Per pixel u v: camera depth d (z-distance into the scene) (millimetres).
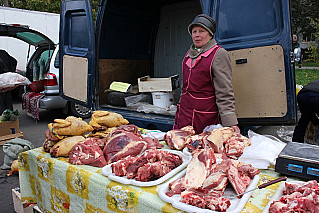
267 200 1276
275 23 2600
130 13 4828
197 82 2420
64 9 4523
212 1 2930
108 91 4703
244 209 1201
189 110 2557
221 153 1748
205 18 2309
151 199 1328
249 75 2787
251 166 1502
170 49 5398
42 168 1984
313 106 2971
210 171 1423
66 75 4711
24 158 2172
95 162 1754
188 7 5023
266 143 1755
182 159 1702
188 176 1398
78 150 1824
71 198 1781
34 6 14570
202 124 2502
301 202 1094
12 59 6922
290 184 1294
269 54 2639
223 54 2314
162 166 1515
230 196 1300
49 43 6613
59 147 1932
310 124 3244
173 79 4305
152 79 4754
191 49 2502
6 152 4004
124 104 4434
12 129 5070
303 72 13602
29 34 6926
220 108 2326
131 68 5238
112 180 1540
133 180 1487
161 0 5070
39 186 2088
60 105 6254
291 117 2631
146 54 5547
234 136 1883
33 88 6312
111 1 4398
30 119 7062
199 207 1193
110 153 1802
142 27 5242
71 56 4535
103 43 4613
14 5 16141
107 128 2248
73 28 4508
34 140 5320
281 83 2621
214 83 2352
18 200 2545
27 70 7621
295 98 2629
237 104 2910
